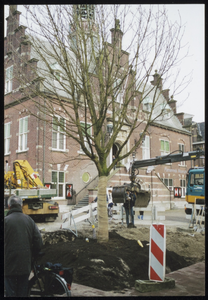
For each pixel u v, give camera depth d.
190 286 5.23
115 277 5.46
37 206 13.17
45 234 8.73
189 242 9.06
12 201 3.92
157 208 12.12
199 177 15.45
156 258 5.15
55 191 13.93
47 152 17.86
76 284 5.17
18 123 19.36
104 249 6.76
